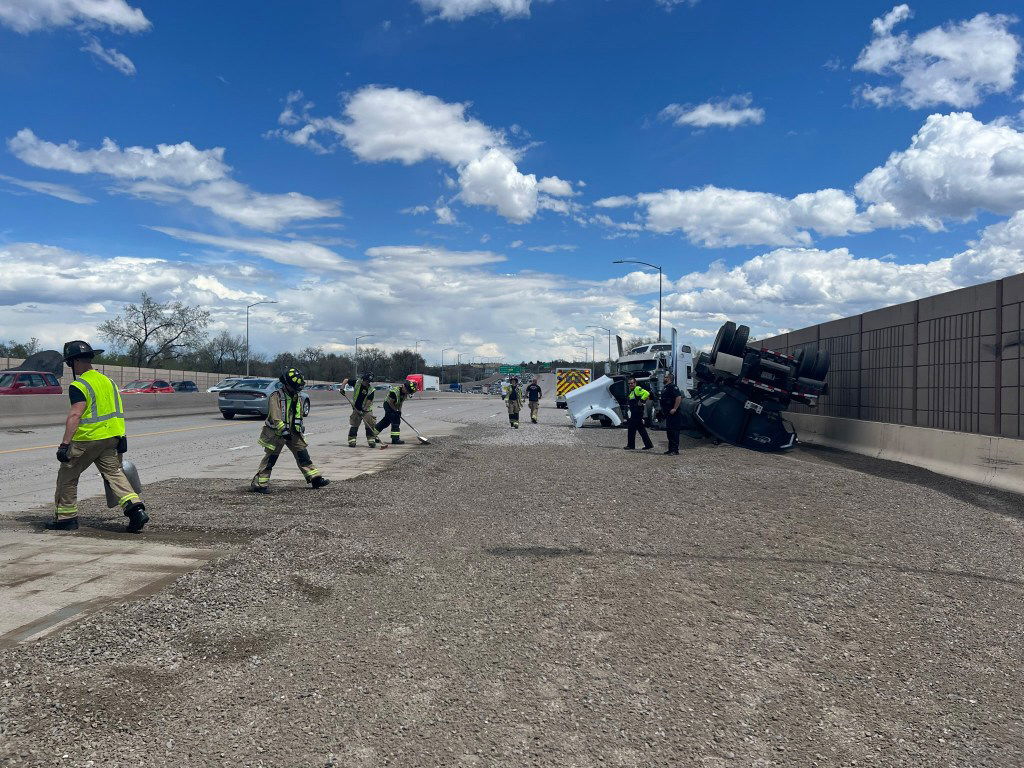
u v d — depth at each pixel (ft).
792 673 13.98
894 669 14.29
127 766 9.96
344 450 54.39
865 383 57.82
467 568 20.98
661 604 18.06
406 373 518.37
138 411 94.32
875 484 39.22
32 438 61.57
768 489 37.19
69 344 24.13
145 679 12.76
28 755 10.09
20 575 19.04
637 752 10.87
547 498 33.42
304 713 11.76
